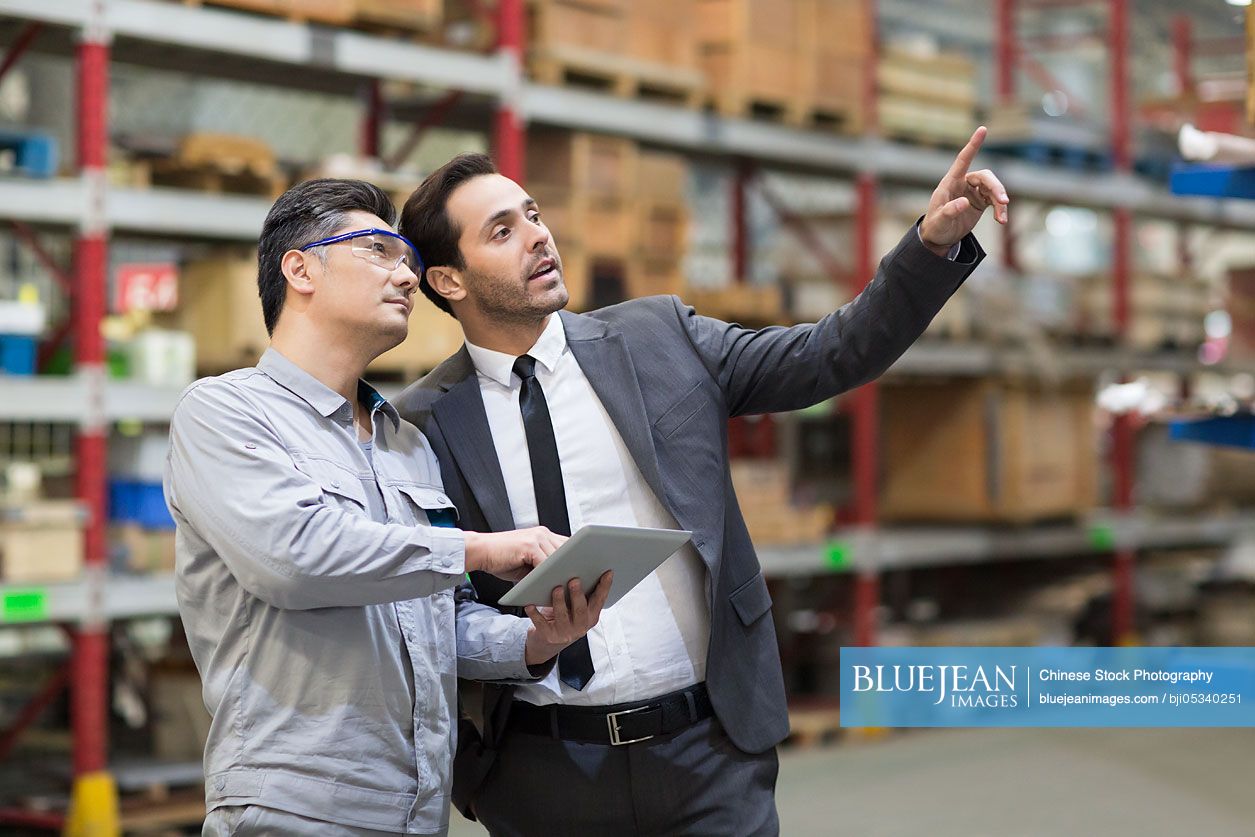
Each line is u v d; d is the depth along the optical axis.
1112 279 9.02
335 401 2.20
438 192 2.46
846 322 2.41
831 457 8.10
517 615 2.48
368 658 2.12
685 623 2.46
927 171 7.79
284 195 2.23
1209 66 12.28
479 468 2.47
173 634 6.15
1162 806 6.00
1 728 5.87
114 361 5.16
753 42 6.80
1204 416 3.73
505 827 2.53
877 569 7.41
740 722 2.44
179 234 5.97
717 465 2.49
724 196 11.09
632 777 2.42
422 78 5.55
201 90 9.01
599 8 6.19
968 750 7.16
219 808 2.09
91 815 4.79
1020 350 7.75
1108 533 8.70
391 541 2.04
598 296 6.29
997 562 9.18
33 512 4.73
